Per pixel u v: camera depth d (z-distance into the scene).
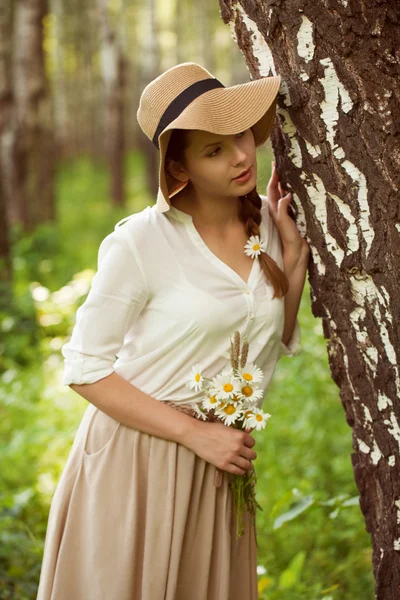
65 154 33.91
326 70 2.02
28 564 3.38
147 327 2.17
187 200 2.19
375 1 1.97
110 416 2.16
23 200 12.70
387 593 2.32
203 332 2.12
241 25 2.17
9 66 11.97
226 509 2.22
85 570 2.21
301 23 2.02
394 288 2.09
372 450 2.29
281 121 2.15
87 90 28.38
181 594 2.21
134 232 2.12
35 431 4.75
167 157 2.07
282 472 4.14
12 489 4.27
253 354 2.20
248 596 2.33
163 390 2.18
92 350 2.12
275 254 2.26
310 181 2.15
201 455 2.12
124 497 2.17
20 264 9.80
